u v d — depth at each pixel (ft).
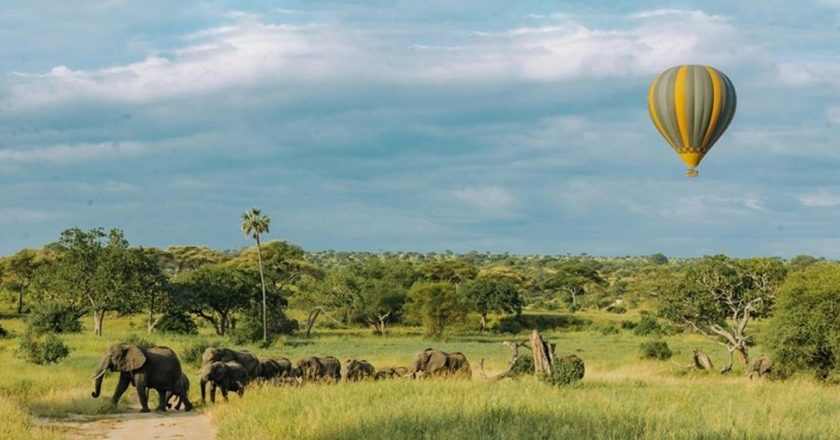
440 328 313.94
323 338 314.55
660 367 158.92
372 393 81.35
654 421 58.59
